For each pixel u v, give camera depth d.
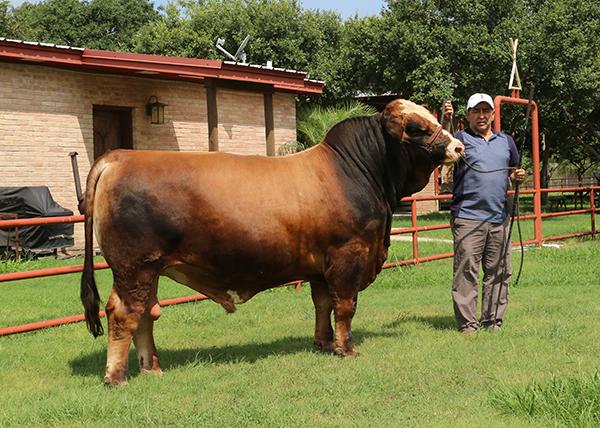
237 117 19.06
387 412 4.75
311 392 5.26
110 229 5.51
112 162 5.61
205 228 5.63
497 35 23.80
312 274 6.21
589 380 4.86
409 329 7.52
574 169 58.56
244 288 6.02
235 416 4.72
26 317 8.72
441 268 12.25
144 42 32.94
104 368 6.22
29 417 4.78
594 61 25.55
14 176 15.11
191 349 6.92
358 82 28.69
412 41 25.06
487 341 6.77
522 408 4.62
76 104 16.11
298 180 5.98
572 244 15.84
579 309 8.29
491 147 7.19
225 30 31.97
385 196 6.37
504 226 7.29
